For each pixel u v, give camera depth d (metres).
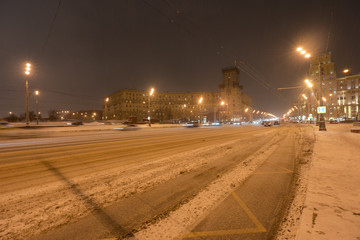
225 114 131.00
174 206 3.12
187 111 140.12
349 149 7.38
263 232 2.36
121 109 126.00
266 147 9.34
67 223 2.66
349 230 2.12
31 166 5.85
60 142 12.22
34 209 3.07
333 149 7.41
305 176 4.40
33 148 9.58
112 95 142.38
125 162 6.32
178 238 2.28
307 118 78.62
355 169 4.50
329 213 2.50
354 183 3.57
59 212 2.97
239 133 19.84
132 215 2.85
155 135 17.94
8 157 7.24
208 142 11.76
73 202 3.31
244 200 3.27
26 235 2.39
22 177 4.75
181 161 6.36
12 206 3.18
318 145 8.59
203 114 133.12
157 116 135.25
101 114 160.50
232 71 132.75
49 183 4.30
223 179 4.43
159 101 137.38
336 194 3.08
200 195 3.54
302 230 2.15
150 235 2.36
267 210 2.91
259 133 19.44
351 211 2.54
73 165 5.95
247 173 4.87
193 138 14.50
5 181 4.45
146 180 4.43
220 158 6.78
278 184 4.03
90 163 6.21
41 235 2.39
